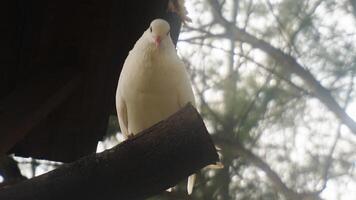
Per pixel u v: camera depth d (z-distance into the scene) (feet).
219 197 15.60
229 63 17.98
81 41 11.95
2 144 11.19
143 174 9.68
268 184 16.42
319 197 16.67
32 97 11.60
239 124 16.74
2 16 11.78
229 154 16.33
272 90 17.44
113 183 9.70
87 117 12.59
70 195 9.73
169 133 9.61
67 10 11.73
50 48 12.00
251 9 18.89
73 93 12.30
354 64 17.92
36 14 11.78
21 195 9.70
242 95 17.30
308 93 17.74
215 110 17.01
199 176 15.67
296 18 18.56
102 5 11.68
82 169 9.69
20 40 11.93
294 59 18.13
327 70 18.01
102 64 12.08
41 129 12.68
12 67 12.07
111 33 11.87
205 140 9.59
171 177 9.70
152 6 11.52
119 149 9.66
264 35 18.51
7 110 11.44
